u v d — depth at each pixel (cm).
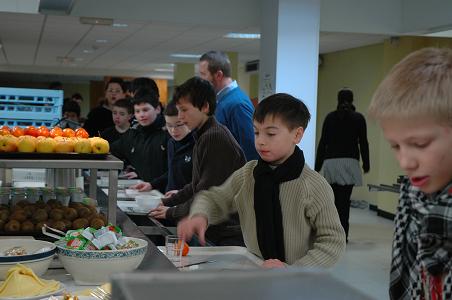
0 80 2425
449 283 86
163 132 430
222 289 58
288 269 63
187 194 300
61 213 208
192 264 190
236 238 257
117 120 521
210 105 268
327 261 184
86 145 209
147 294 55
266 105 191
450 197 84
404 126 80
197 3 637
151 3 627
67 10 611
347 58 1008
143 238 208
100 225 206
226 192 204
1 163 195
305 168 195
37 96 392
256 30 687
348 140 612
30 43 1045
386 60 820
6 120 387
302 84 611
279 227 193
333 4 662
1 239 185
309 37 611
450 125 79
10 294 150
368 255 559
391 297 103
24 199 223
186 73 1398
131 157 449
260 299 57
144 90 437
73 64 1512
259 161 198
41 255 166
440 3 616
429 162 80
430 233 87
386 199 823
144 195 358
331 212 189
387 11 672
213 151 262
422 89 79
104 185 378
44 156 205
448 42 745
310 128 614
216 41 924
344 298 61
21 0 596
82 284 166
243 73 1453
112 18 623
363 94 957
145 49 1081
